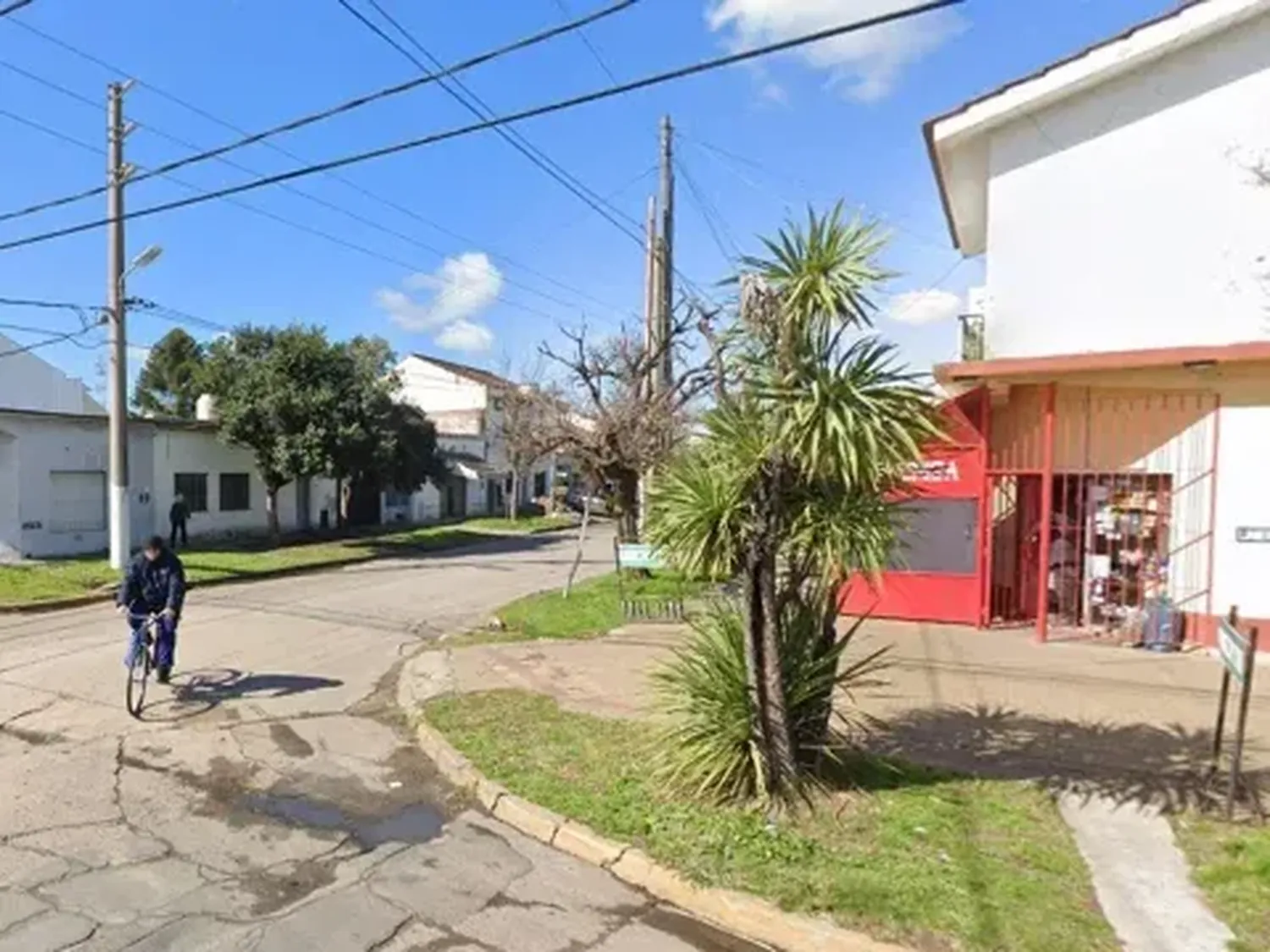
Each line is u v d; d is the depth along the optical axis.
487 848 4.48
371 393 22.58
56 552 18.27
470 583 16.27
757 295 4.52
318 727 6.61
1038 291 10.35
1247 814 4.68
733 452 4.55
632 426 14.92
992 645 9.37
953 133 10.68
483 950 3.47
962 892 3.78
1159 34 9.41
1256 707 6.88
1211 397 9.43
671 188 16.44
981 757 5.61
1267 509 9.09
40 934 3.48
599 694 7.27
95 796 5.06
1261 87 9.25
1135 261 9.84
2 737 6.20
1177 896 3.79
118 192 15.05
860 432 4.17
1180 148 9.62
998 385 10.29
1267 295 9.18
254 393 20.78
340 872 4.16
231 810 4.93
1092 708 6.82
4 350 22.47
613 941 3.58
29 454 17.73
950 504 10.52
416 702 7.04
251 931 3.56
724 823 4.46
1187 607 9.46
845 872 3.96
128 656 6.91
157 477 20.89
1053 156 10.27
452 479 36.56
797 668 4.95
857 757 5.42
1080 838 4.39
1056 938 3.42
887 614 10.80
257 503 24.31
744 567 4.71
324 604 13.16
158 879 4.02
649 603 11.93
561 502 41.53
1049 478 9.69
